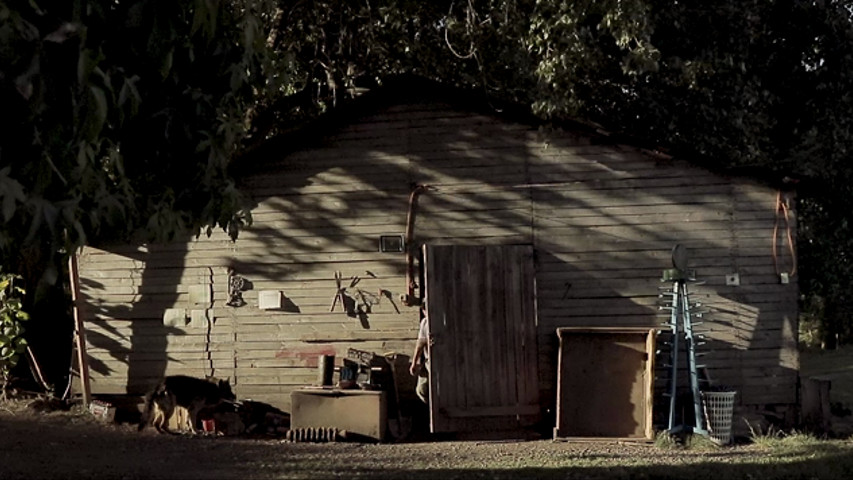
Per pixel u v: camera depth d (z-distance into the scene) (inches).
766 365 485.4
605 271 490.6
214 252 503.2
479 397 480.4
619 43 476.7
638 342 483.5
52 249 205.0
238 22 276.8
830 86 607.8
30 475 357.1
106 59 230.4
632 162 491.5
